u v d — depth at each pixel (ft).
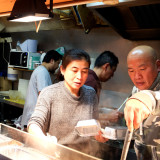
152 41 11.04
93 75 7.73
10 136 3.91
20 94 15.72
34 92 11.18
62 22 14.42
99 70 9.10
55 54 11.38
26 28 17.56
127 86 12.26
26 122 11.50
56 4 5.92
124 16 9.53
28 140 3.68
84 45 14.25
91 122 3.95
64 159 3.09
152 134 3.66
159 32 9.48
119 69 12.51
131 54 4.49
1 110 16.16
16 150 3.44
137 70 4.39
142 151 3.76
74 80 5.07
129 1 7.95
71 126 5.40
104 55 9.11
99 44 13.39
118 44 12.46
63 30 15.29
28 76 17.65
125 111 2.20
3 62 19.83
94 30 13.53
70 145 5.38
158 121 3.61
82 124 3.92
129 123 2.15
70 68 5.04
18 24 17.75
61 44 15.64
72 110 5.41
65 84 5.41
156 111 2.30
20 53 16.17
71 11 12.76
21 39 18.54
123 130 4.19
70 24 14.11
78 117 5.46
